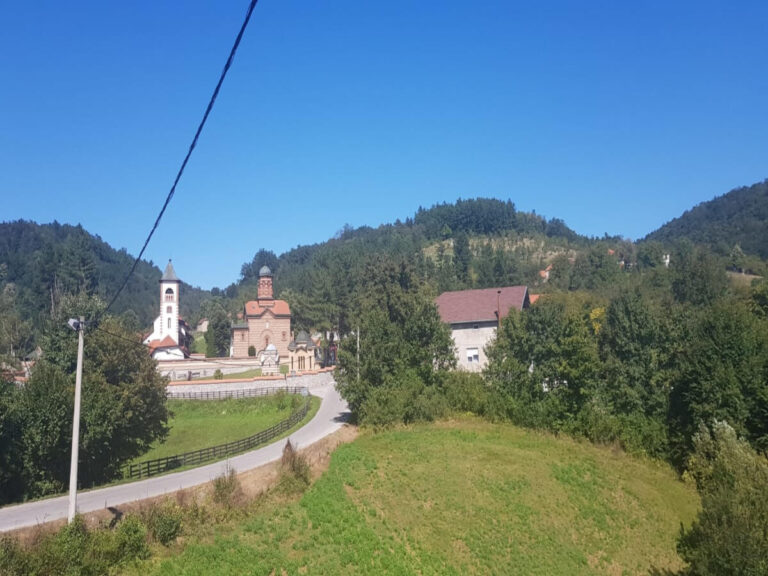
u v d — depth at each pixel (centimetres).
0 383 3803
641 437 4569
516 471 3925
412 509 3234
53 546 2066
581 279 13938
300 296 10675
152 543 2345
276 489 3056
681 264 11375
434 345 5244
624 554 3238
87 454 4028
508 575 2844
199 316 19512
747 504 2245
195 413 6238
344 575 2427
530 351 5256
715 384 4206
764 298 6550
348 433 4600
